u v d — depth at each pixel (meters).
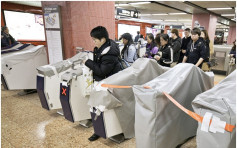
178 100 1.68
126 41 3.23
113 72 2.14
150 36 4.13
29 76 3.57
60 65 2.69
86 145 2.12
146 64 2.15
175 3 8.27
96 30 1.99
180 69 1.84
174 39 3.39
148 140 1.53
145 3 8.74
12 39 5.09
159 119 1.51
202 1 7.61
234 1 7.37
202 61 3.03
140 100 1.52
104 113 1.89
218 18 13.30
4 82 3.32
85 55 2.72
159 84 1.64
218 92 1.33
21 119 2.78
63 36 3.41
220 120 1.12
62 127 2.55
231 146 1.13
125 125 2.08
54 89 2.66
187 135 2.02
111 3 3.91
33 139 2.26
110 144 2.14
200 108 1.22
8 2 8.06
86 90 2.20
